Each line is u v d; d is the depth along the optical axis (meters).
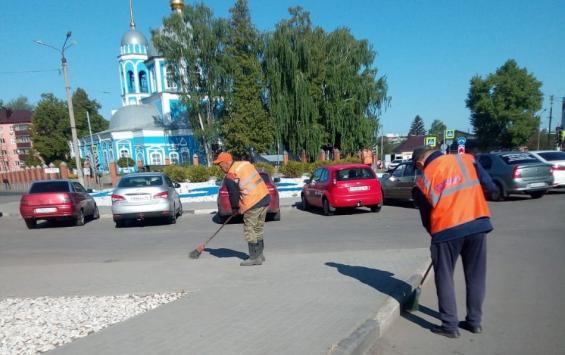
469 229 3.42
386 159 59.22
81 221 12.77
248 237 6.08
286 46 36.19
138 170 39.66
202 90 39.84
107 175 43.25
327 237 8.57
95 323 4.13
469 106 62.28
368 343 3.53
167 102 50.25
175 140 49.25
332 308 4.13
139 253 7.90
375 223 10.23
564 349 3.36
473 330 3.73
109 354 3.35
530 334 3.65
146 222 12.76
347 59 38.69
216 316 4.06
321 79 37.72
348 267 5.71
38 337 3.84
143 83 55.72
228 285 5.11
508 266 5.83
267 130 37.53
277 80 36.94
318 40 38.16
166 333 3.71
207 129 39.41
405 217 11.02
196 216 13.66
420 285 4.37
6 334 3.93
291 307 4.21
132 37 54.28
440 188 3.51
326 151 42.44
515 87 56.72
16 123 93.81
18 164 94.56
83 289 5.33
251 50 39.03
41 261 7.60
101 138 52.44
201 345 3.43
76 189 13.19
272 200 11.27
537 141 67.56
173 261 6.69
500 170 12.92
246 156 35.34
